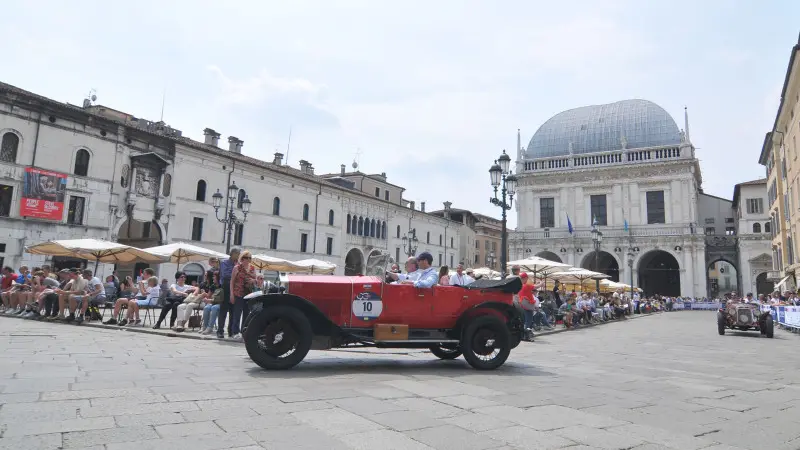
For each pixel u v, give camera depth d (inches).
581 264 2271.2
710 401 272.1
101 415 194.1
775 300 1120.8
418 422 201.3
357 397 242.7
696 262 2059.5
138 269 1429.6
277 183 1782.7
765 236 2066.9
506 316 378.3
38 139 1171.9
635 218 2204.7
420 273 373.4
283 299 328.8
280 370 318.0
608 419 220.1
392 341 348.5
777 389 318.3
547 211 2418.8
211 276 619.8
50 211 1176.2
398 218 2416.3
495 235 3481.8
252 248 1676.9
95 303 634.2
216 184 1583.4
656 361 455.2
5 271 809.5
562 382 314.5
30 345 391.9
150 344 433.4
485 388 279.3
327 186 1980.8
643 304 1755.7
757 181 2150.6
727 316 806.5
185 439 168.9
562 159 2426.2
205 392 241.8
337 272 2023.9
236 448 161.8
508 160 788.6
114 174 1315.2
